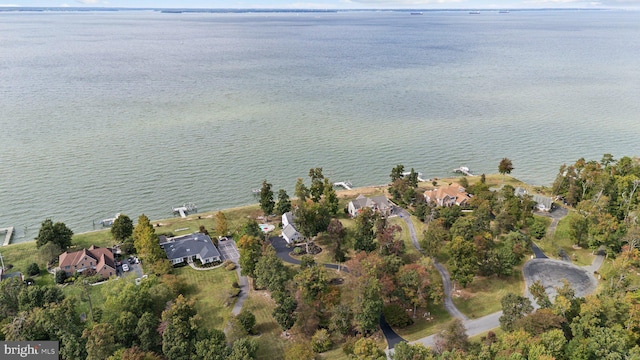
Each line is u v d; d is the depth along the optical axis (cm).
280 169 17062
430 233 10938
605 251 11219
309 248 11662
